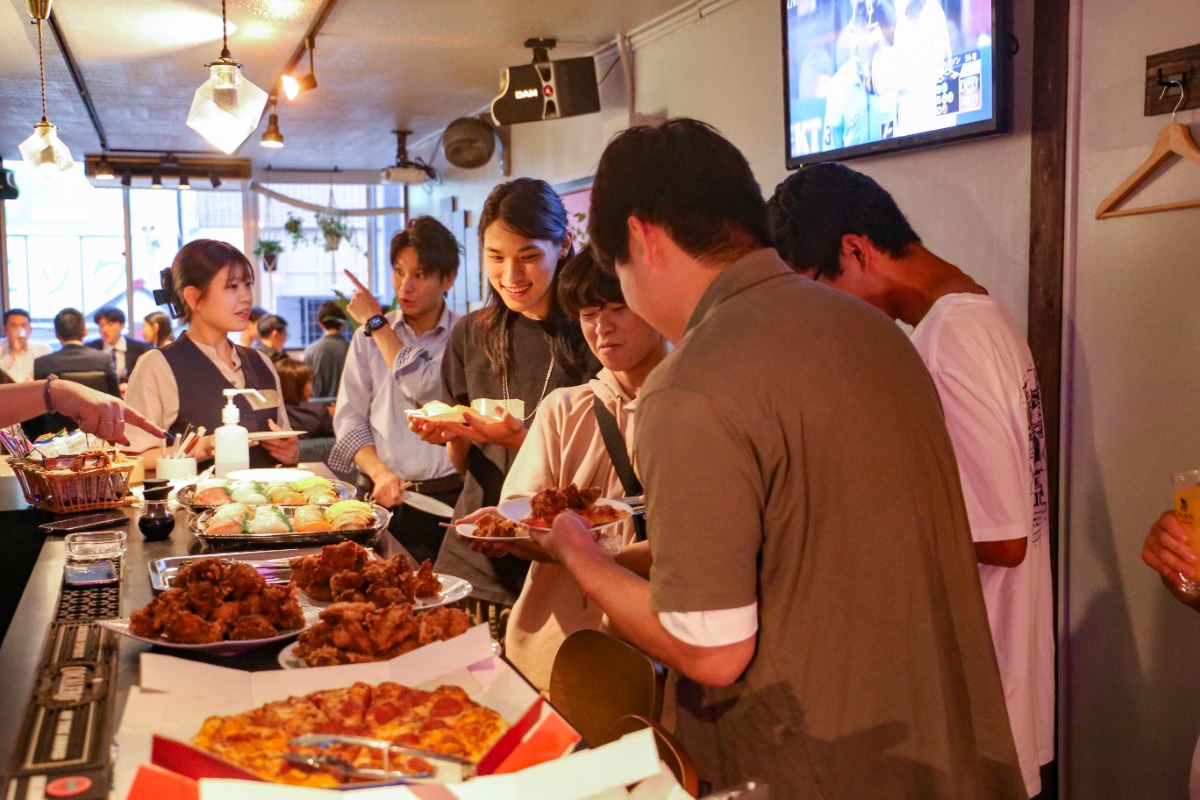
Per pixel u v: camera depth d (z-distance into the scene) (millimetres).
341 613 1277
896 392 1148
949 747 1140
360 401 3330
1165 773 2441
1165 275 2410
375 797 844
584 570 1263
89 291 12742
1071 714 2725
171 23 5164
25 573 2174
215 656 1325
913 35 3133
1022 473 1660
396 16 5055
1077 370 2684
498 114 5328
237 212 12234
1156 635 2459
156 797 863
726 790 1032
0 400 2021
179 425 3012
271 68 6246
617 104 5566
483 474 2379
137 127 8648
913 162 3336
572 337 2332
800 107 3701
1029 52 2838
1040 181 2766
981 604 1198
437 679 1185
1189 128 2338
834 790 1129
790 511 1107
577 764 878
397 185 11484
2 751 1014
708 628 1067
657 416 1088
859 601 1118
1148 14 2438
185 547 1975
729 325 1117
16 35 5352
